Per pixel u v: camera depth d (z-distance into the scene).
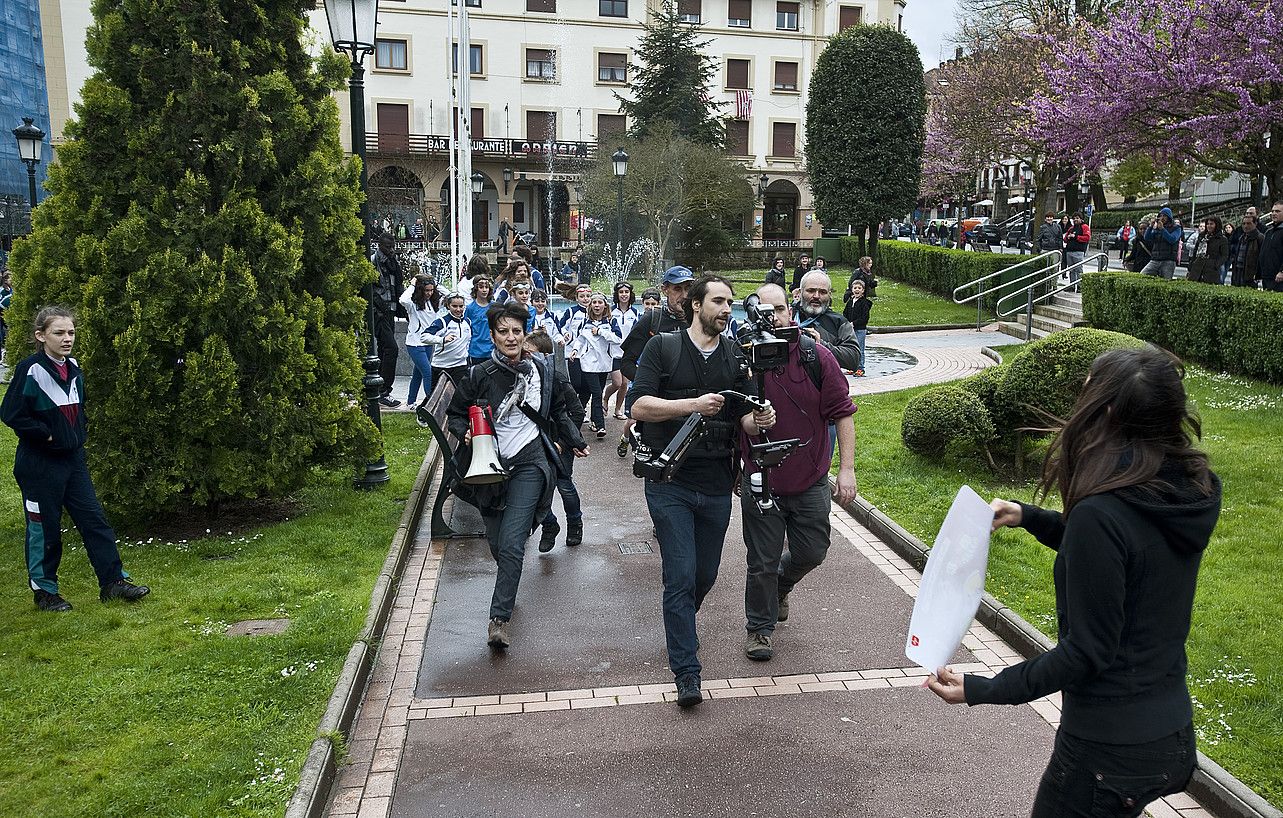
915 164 31.83
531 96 48.12
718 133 40.97
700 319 4.61
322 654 4.89
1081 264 20.09
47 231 6.55
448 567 6.62
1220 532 6.52
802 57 51.69
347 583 5.98
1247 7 14.43
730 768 4.04
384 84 46.44
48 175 6.63
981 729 4.34
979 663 5.02
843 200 31.88
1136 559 2.21
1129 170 27.78
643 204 37.69
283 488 7.13
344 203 7.45
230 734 4.11
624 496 8.47
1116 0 26.44
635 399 4.61
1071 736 2.34
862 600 5.95
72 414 5.45
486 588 6.20
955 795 3.83
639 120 40.44
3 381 14.02
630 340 7.09
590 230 40.97
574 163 44.12
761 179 46.62
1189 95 15.25
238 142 6.69
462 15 24.30
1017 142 27.25
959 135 31.17
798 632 5.46
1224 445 8.63
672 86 40.12
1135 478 2.24
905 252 29.88
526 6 47.50
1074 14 28.31
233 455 6.79
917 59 31.36
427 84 46.88
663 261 38.31
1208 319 12.30
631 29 48.88
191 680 4.60
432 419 6.54
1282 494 7.21
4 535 7.02
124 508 6.69
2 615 5.43
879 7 51.81
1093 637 2.20
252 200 6.71
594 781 3.94
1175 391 2.28
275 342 6.81
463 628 5.55
